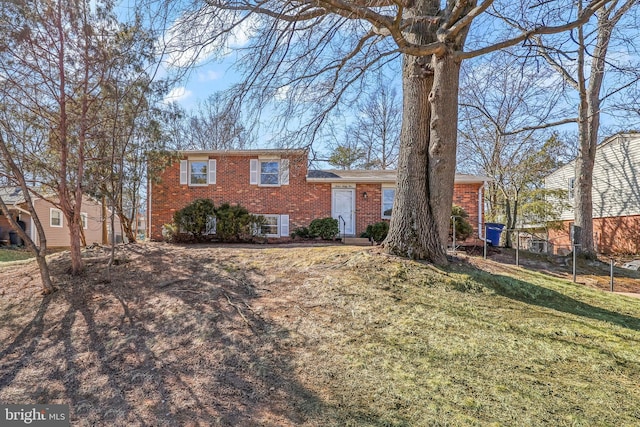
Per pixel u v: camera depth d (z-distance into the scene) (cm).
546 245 1752
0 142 586
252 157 1418
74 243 686
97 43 655
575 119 1173
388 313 471
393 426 275
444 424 276
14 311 550
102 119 743
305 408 300
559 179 2000
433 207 642
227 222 1111
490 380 334
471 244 1277
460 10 541
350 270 604
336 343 404
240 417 292
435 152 633
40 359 411
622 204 1572
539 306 516
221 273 656
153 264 735
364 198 1411
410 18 558
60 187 673
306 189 1409
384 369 352
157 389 340
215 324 459
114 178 799
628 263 1248
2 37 574
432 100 622
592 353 384
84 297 583
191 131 1766
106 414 308
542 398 307
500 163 1877
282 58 613
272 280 604
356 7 495
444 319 456
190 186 1415
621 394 314
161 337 442
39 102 686
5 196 1642
